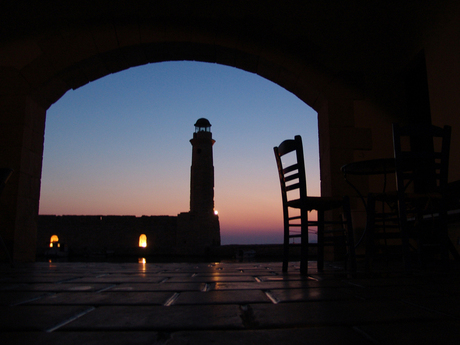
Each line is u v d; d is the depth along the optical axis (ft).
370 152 18.01
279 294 5.92
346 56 18.84
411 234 10.73
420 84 18.71
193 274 9.56
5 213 16.93
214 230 111.96
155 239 109.50
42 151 19.53
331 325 3.88
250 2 19.13
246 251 93.76
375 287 6.79
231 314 4.40
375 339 3.32
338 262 15.62
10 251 16.63
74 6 18.93
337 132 18.10
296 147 10.14
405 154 9.70
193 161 111.45
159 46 19.11
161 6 19.06
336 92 18.53
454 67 14.79
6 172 11.14
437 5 15.79
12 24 18.60
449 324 3.88
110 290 6.44
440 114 15.79
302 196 9.93
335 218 16.94
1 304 5.05
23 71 18.25
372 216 10.25
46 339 3.34
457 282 7.52
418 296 5.71
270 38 18.98
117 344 3.19
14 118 17.78
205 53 19.75
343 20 19.08
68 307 4.83
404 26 18.26
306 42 18.93
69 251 106.83
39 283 7.60
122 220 110.22
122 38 18.80
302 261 9.61
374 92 18.57
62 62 18.58
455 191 10.85
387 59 18.85
